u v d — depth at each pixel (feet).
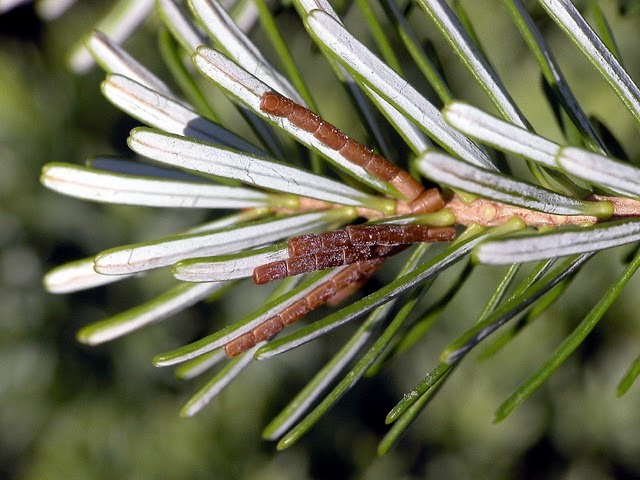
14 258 0.98
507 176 0.38
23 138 0.96
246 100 0.41
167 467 1.01
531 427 1.06
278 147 0.46
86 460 1.00
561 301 1.00
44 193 0.98
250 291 1.03
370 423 1.09
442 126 0.40
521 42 0.90
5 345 0.98
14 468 1.00
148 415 1.03
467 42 0.41
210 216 1.01
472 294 1.00
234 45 0.43
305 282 0.42
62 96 0.97
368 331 0.44
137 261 0.41
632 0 0.52
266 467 1.05
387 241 0.41
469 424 1.07
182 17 0.45
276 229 0.43
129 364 1.03
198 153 0.40
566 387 1.06
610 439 1.05
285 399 1.05
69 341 1.00
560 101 0.43
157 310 0.45
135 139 0.40
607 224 0.38
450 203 0.43
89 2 0.92
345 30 0.39
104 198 0.43
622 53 0.89
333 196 0.42
